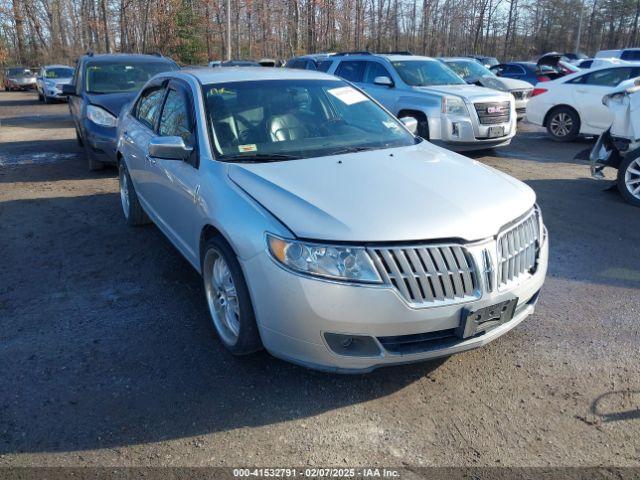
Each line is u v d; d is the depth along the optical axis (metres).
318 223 3.03
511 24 55.06
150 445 2.91
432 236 2.98
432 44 49.22
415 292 2.96
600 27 64.38
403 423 3.06
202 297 4.59
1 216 6.84
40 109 21.36
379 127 4.65
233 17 45.66
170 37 40.41
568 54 32.69
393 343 3.03
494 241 3.14
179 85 4.90
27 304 4.49
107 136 8.62
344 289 2.92
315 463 2.78
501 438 2.95
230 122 4.24
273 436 2.97
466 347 3.15
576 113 11.84
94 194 7.82
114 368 3.58
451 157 4.18
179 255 5.51
